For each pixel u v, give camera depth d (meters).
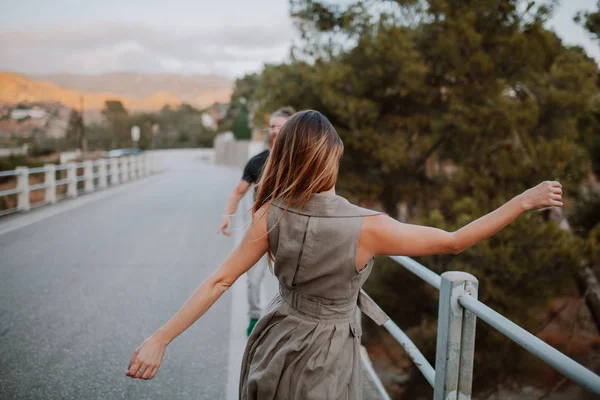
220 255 7.68
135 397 3.40
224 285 1.66
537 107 8.71
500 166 8.45
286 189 1.60
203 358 4.01
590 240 7.07
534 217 7.37
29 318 4.86
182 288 5.89
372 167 11.45
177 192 17.45
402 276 8.45
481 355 7.12
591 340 9.19
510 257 7.07
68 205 13.56
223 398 3.40
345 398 1.59
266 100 13.16
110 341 4.31
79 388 3.50
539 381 8.00
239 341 4.34
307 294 1.62
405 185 11.33
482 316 1.72
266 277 6.36
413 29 10.30
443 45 9.38
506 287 7.14
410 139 11.07
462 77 9.45
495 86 9.13
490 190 8.38
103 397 3.39
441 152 11.21
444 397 1.96
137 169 25.89
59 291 5.75
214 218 11.44
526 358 7.15
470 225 1.55
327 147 1.61
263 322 1.72
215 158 49.47
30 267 6.84
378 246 1.55
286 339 1.63
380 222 1.55
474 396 7.59
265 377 1.59
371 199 11.71
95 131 75.88
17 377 3.64
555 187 1.52
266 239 1.65
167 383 3.60
